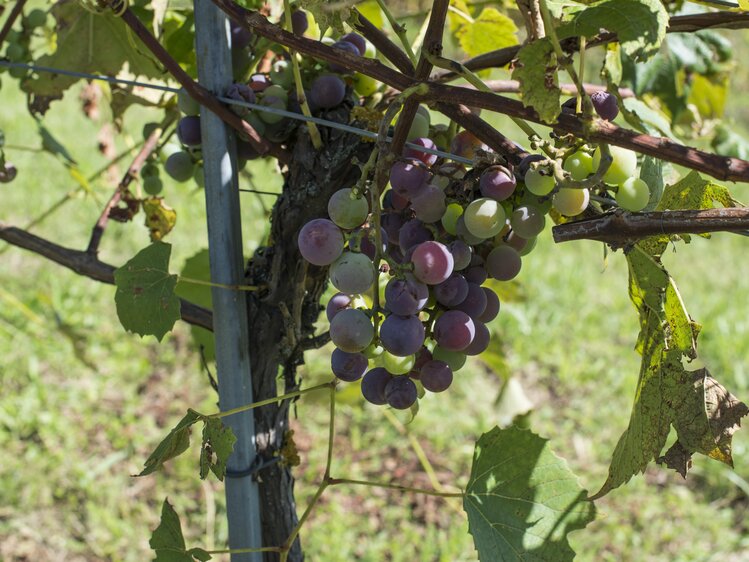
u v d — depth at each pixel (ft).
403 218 3.75
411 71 3.73
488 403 13.48
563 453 12.47
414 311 3.25
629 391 13.78
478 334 3.65
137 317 3.93
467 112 3.49
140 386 13.48
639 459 3.76
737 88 23.70
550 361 14.43
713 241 18.97
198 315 4.67
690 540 11.07
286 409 4.55
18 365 13.39
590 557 10.53
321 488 4.09
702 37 5.77
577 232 3.34
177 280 3.96
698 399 3.65
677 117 5.82
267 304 4.36
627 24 3.10
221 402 4.31
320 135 4.16
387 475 11.99
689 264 17.84
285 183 4.46
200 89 4.03
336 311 3.59
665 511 11.53
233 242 4.20
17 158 19.35
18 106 21.94
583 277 17.13
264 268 4.36
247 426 4.31
